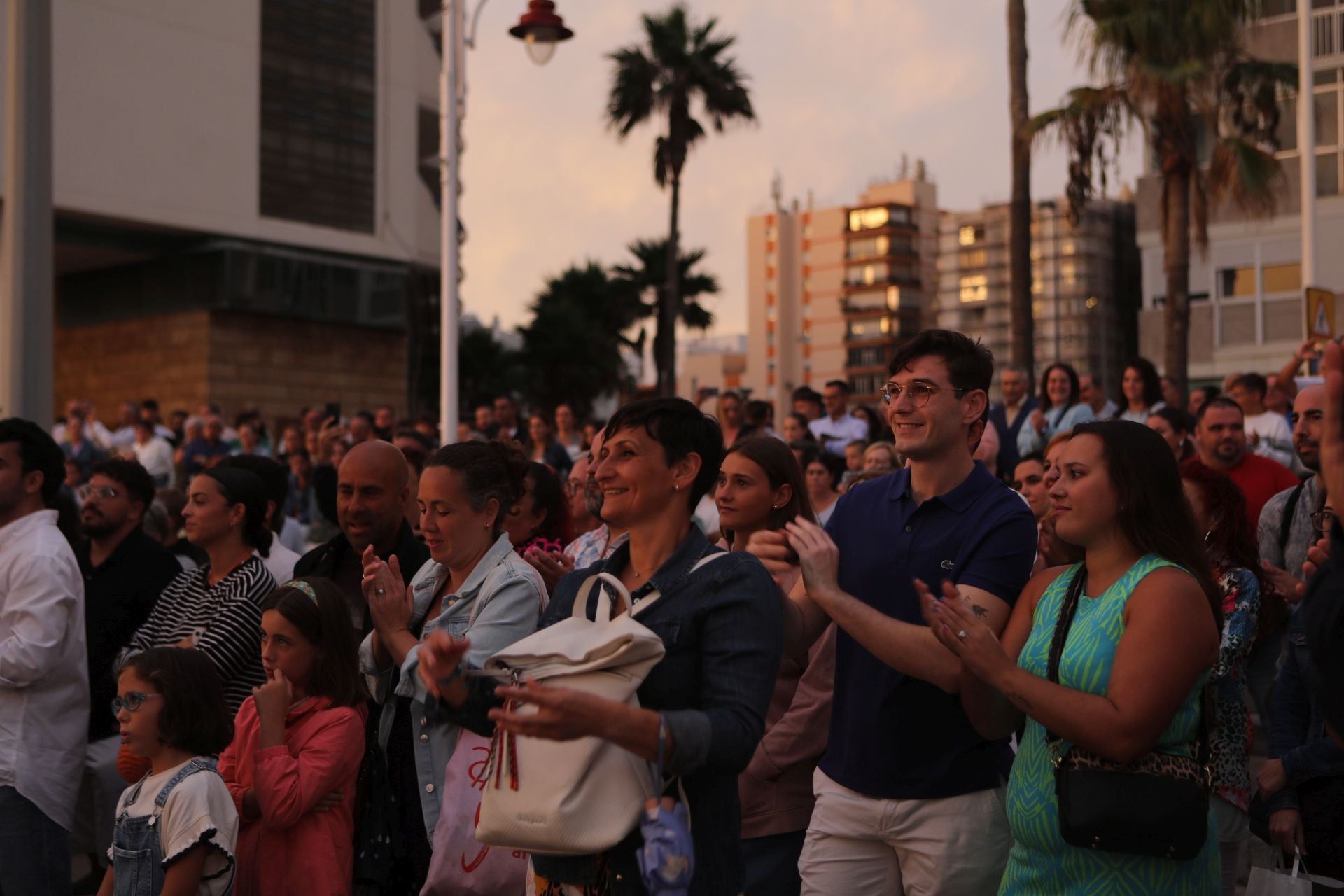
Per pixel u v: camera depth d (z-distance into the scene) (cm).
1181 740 301
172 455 1777
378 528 488
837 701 379
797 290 12756
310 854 414
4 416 735
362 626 493
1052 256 8025
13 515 516
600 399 4938
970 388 363
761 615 291
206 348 2877
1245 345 2742
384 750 429
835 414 1267
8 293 737
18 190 740
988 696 329
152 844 411
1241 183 1883
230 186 2862
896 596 363
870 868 371
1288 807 410
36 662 487
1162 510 313
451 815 389
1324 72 2541
